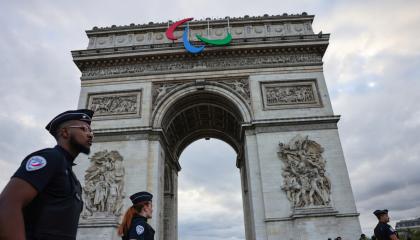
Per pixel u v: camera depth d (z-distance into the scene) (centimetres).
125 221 1219
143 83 6281
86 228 5006
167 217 6819
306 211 4969
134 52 6375
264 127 5738
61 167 562
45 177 520
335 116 5753
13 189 482
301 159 5416
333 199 5141
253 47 6300
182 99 6281
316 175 5256
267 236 4956
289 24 6769
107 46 6738
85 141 687
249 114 5928
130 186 5397
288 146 5525
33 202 522
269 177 5347
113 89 6269
